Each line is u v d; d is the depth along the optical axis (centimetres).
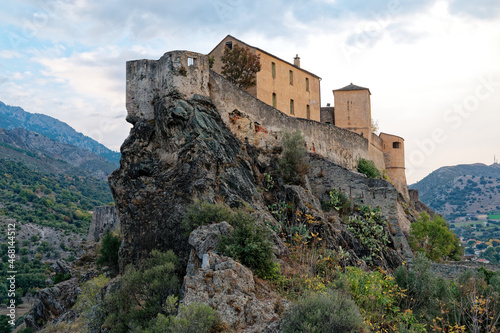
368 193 3650
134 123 3222
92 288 2892
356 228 3431
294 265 2419
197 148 2814
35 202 13675
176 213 2638
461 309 2428
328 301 1770
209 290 1927
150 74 3222
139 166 2986
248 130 3406
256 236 2261
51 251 9975
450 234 4238
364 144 5303
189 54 3141
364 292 2328
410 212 5388
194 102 3050
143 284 2159
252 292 2000
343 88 5869
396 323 2286
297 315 1727
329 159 4356
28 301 7062
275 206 3044
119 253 2848
